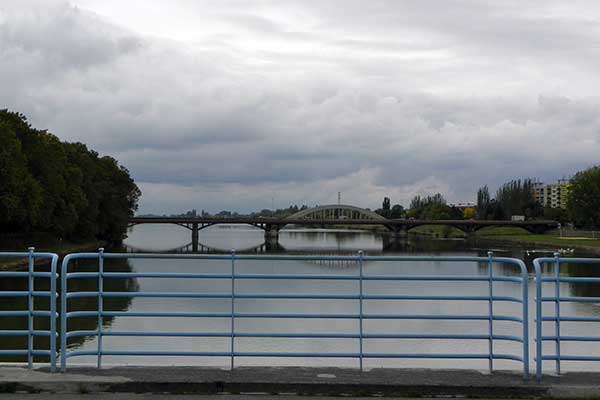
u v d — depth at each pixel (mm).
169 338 22734
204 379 8383
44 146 70688
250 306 28031
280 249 113062
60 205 73625
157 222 128375
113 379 8375
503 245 120188
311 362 17094
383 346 22250
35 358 18609
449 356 9008
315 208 199500
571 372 9039
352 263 64375
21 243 74312
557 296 8898
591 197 129375
